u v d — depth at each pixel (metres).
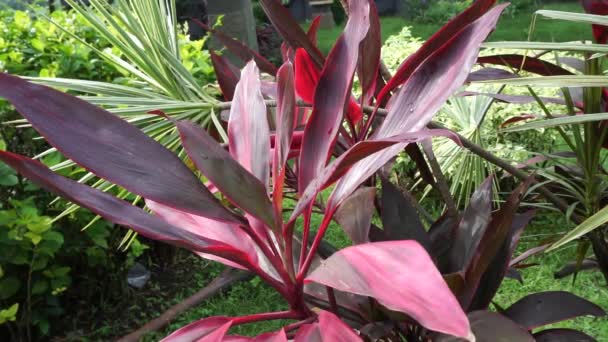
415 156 1.28
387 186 1.14
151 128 1.32
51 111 0.77
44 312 2.81
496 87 3.23
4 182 2.45
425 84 0.90
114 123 0.80
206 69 3.49
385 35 12.24
